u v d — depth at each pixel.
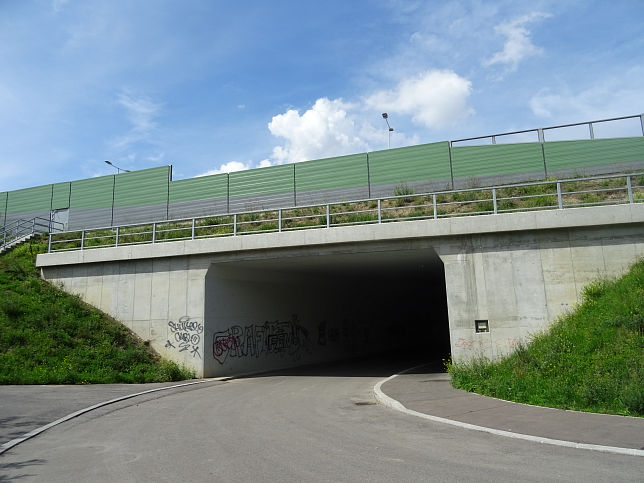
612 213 14.94
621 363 11.16
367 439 8.11
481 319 15.95
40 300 21.44
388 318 36.62
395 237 17.41
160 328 20.83
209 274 20.48
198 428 9.56
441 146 28.19
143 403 13.16
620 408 9.38
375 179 29.22
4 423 10.11
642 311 12.52
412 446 7.52
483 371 14.11
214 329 20.44
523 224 15.74
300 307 26.55
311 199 30.22
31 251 27.88
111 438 8.75
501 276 15.98
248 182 31.77
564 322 14.64
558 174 25.98
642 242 14.78
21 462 7.11
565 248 15.45
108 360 18.78
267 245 19.39
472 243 16.52
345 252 18.70
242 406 12.44
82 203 36.25
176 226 31.94
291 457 7.05
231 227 29.02
